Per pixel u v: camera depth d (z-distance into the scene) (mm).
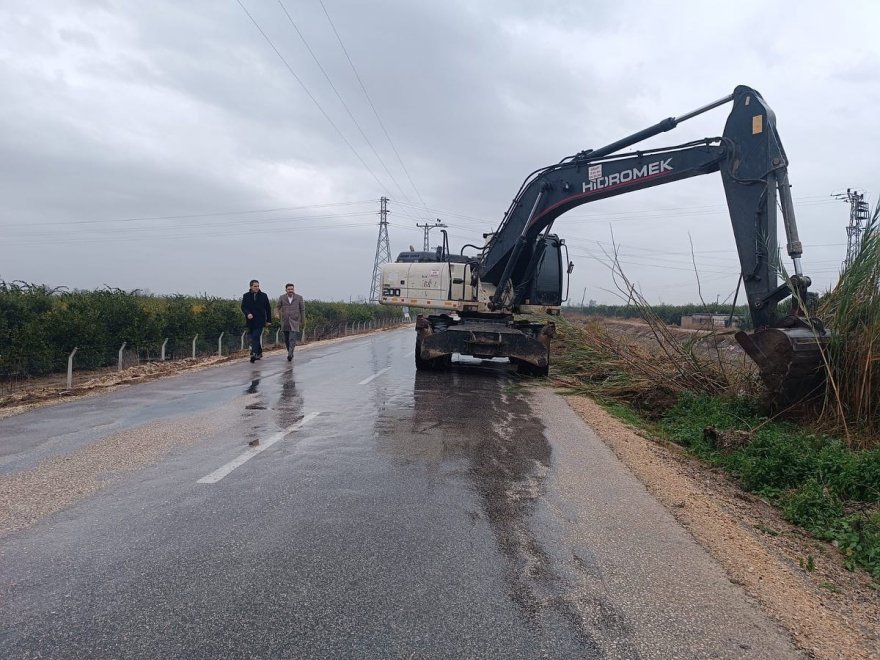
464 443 7191
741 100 9781
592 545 4293
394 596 3398
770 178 9398
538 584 3631
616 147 11664
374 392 11023
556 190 12609
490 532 4410
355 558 3867
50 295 14797
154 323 17547
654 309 12570
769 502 6262
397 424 8148
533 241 13922
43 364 13422
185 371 14391
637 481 5988
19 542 4000
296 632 3000
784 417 9156
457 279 14438
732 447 7957
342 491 5203
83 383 12094
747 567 4145
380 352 20734
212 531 4242
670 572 3924
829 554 4922
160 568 3656
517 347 13414
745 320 12133
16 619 3061
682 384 11375
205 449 6555
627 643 3041
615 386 12047
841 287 9180
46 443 6766
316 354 19797
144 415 8516
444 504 4965
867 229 9023
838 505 5863
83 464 5898
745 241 9656
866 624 3604
